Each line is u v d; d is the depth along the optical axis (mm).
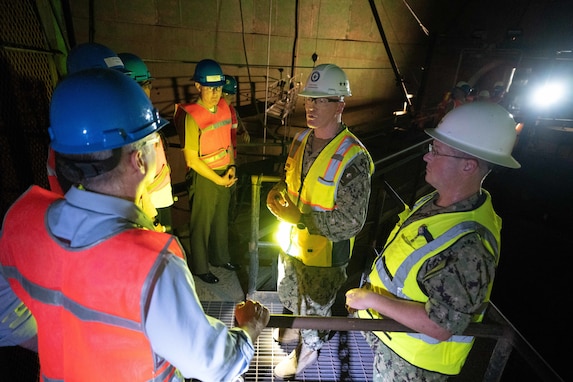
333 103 1671
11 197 1735
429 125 8625
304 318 1226
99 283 723
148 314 723
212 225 3137
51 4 2172
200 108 2812
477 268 1026
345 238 1685
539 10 8398
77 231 760
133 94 858
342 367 2043
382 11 7137
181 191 5863
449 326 1038
